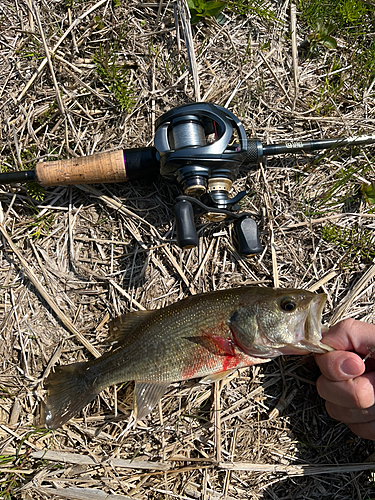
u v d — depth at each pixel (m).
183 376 0.30
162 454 0.33
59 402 0.31
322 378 0.31
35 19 0.37
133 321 0.32
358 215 0.37
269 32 0.39
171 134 0.31
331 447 0.34
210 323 0.30
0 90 0.36
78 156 0.36
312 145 0.35
